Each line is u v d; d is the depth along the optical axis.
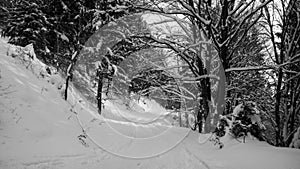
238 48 14.58
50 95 9.27
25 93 8.34
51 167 5.43
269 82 14.44
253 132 7.95
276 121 12.27
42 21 12.38
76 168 5.62
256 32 14.34
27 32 12.30
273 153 6.30
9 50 10.61
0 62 9.22
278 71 12.18
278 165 5.45
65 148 6.62
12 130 6.64
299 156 6.00
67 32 12.66
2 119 6.85
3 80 8.34
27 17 12.21
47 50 12.65
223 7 10.55
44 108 8.27
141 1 10.82
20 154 5.72
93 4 11.12
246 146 7.02
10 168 5.02
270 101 14.25
